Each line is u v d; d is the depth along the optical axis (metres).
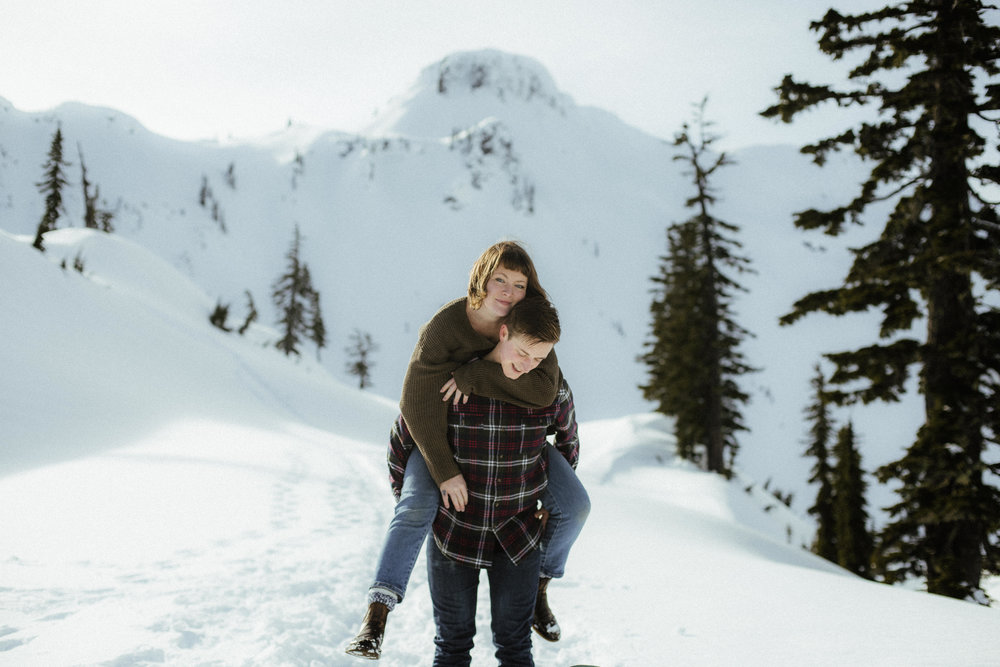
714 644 3.70
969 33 11.05
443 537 2.54
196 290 61.06
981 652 3.46
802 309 12.12
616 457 32.06
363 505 9.51
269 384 41.75
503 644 2.61
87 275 45.97
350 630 3.94
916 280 11.50
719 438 28.75
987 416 10.79
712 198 27.20
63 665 2.84
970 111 11.09
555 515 2.69
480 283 2.49
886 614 4.51
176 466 12.59
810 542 26.58
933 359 11.39
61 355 29.16
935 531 11.26
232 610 4.06
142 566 5.46
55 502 8.59
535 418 2.56
